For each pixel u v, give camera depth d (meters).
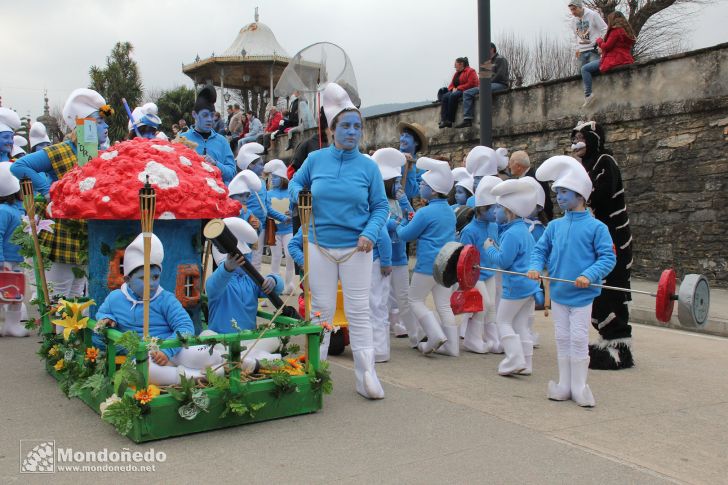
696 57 11.27
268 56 21.64
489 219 7.22
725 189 11.02
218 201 5.13
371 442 4.25
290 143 17.50
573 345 5.25
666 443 4.36
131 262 4.49
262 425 4.56
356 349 5.32
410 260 15.09
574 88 13.26
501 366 6.15
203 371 4.59
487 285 7.32
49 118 20.25
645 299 10.28
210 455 3.99
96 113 6.53
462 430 4.52
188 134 7.62
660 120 11.80
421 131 8.27
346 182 5.20
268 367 4.78
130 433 4.24
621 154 12.36
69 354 5.05
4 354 6.50
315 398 4.84
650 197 11.98
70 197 4.84
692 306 4.62
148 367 4.25
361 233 5.23
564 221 5.45
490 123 10.30
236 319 5.15
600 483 3.69
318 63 7.69
